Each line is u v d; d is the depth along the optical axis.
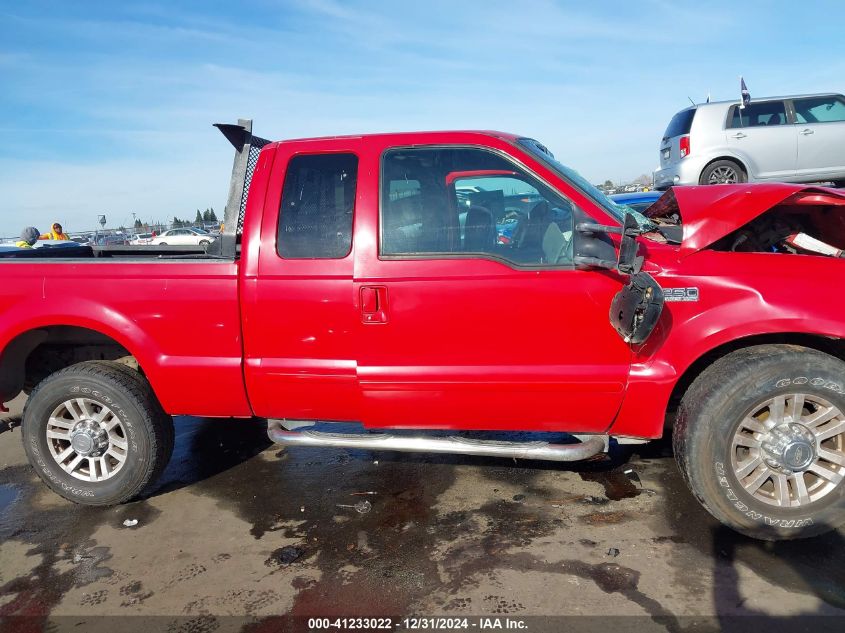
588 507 3.43
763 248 3.37
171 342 3.41
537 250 3.10
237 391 3.41
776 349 2.94
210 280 3.32
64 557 3.17
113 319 3.43
